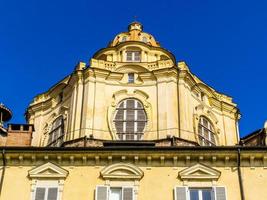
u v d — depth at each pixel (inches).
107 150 1294.3
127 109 1681.8
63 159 1295.5
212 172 1269.7
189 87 1753.2
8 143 1395.2
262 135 1435.8
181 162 1290.6
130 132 1630.2
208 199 1239.5
